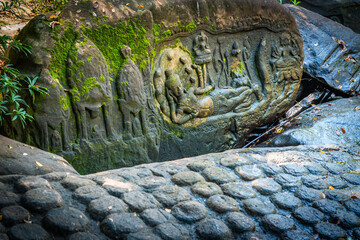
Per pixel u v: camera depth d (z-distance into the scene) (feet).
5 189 7.97
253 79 15.14
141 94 11.46
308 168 11.23
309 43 19.02
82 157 10.55
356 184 10.85
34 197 7.72
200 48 13.14
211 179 10.05
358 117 15.30
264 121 15.87
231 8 13.52
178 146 12.97
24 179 8.27
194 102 13.08
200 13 12.75
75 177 8.91
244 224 8.34
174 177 9.88
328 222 8.93
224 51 14.02
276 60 15.52
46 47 9.90
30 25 10.09
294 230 8.49
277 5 15.06
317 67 18.34
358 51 19.56
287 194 9.77
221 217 8.61
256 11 14.28
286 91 16.38
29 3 15.21
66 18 10.16
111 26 10.76
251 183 10.18
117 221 7.64
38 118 9.89
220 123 14.10
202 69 13.42
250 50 14.87
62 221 7.32
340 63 18.84
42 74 9.83
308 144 13.69
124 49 11.04
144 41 11.46
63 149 10.30
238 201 9.27
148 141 11.82
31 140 9.99
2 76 9.09
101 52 10.77
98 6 10.61
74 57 10.18
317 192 10.01
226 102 14.12
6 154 8.84
